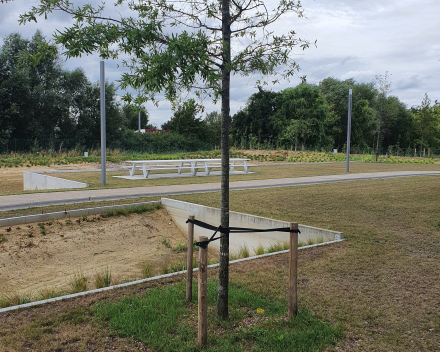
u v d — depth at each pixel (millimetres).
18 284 7066
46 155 29781
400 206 10406
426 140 51656
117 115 40969
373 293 4910
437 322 4113
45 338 3725
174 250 9609
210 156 33125
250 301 4668
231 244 10016
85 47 3816
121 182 16125
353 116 59156
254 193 12789
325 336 3824
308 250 6895
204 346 3635
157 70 3553
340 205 10797
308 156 35938
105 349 3586
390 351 3592
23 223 8898
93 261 8445
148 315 4188
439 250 6711
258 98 55000
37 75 36062
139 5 4133
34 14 3793
